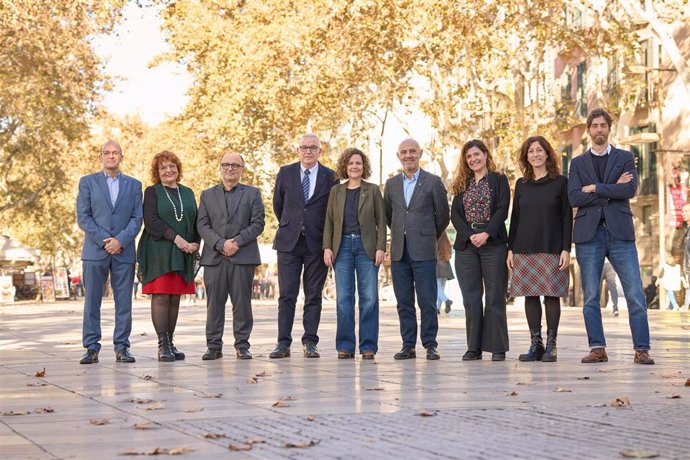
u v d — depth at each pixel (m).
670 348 14.75
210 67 48.25
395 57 39.84
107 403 8.46
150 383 10.09
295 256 13.51
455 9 36.25
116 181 13.23
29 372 11.57
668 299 40.81
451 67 40.22
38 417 7.63
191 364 12.55
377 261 13.16
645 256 48.28
